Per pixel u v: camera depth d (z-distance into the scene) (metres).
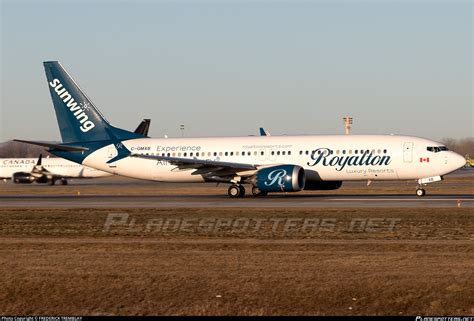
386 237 68.88
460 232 71.62
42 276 50.72
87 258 57.62
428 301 43.81
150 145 135.75
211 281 48.34
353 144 122.44
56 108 139.75
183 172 133.00
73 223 85.56
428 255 56.84
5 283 49.09
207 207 103.50
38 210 103.81
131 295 46.31
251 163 127.69
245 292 45.94
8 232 77.44
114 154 135.88
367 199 116.50
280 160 125.81
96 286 48.00
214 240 68.06
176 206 107.38
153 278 49.50
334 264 53.28
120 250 61.84
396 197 121.50
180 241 67.38
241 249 61.56
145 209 101.75
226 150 130.12
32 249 63.31
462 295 44.44
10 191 175.38
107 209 103.00
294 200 116.25
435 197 120.44
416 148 118.81
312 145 124.88
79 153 137.88
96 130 138.38
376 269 51.06
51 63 139.50
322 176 123.56
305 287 46.41
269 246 62.94
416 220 82.56
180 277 49.56
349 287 46.16
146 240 68.81
